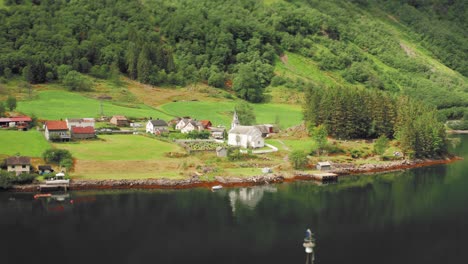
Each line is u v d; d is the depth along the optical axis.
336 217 136.12
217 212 138.25
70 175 162.62
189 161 181.00
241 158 188.62
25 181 156.25
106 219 131.50
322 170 186.12
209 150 194.75
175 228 125.69
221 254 111.19
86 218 132.00
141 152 186.75
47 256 109.38
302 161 185.75
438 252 113.69
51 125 196.75
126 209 139.50
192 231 123.75
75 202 145.12
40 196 149.25
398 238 121.56
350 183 174.12
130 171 170.00
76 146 189.50
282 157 195.25
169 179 163.88
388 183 174.38
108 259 108.12
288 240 119.25
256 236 121.31
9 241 117.12
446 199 154.00
